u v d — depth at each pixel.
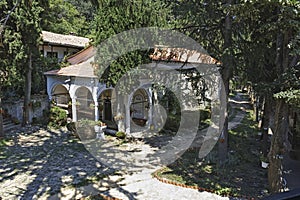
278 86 8.02
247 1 7.47
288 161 12.34
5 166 11.68
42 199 8.73
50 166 11.74
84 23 39.56
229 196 8.97
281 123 8.51
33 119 18.78
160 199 8.73
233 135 17.88
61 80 18.77
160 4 12.84
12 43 15.29
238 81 12.29
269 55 10.64
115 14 13.95
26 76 17.80
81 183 9.99
